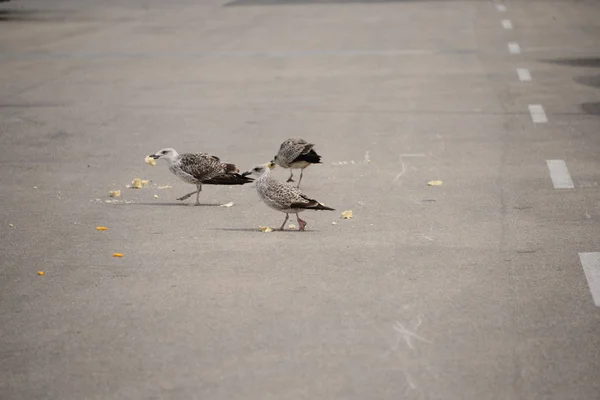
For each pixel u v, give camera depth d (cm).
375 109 2400
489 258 1231
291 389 855
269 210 1523
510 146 1969
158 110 2412
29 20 4488
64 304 1080
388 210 1500
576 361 910
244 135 2119
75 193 1645
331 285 1130
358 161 1872
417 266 1200
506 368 895
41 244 1328
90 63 3172
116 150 1989
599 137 2038
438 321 1015
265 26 4169
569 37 3706
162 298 1095
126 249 1298
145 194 1645
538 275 1162
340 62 3155
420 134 2108
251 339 971
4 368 910
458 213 1470
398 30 3978
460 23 4222
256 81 2816
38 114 2373
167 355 934
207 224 1434
